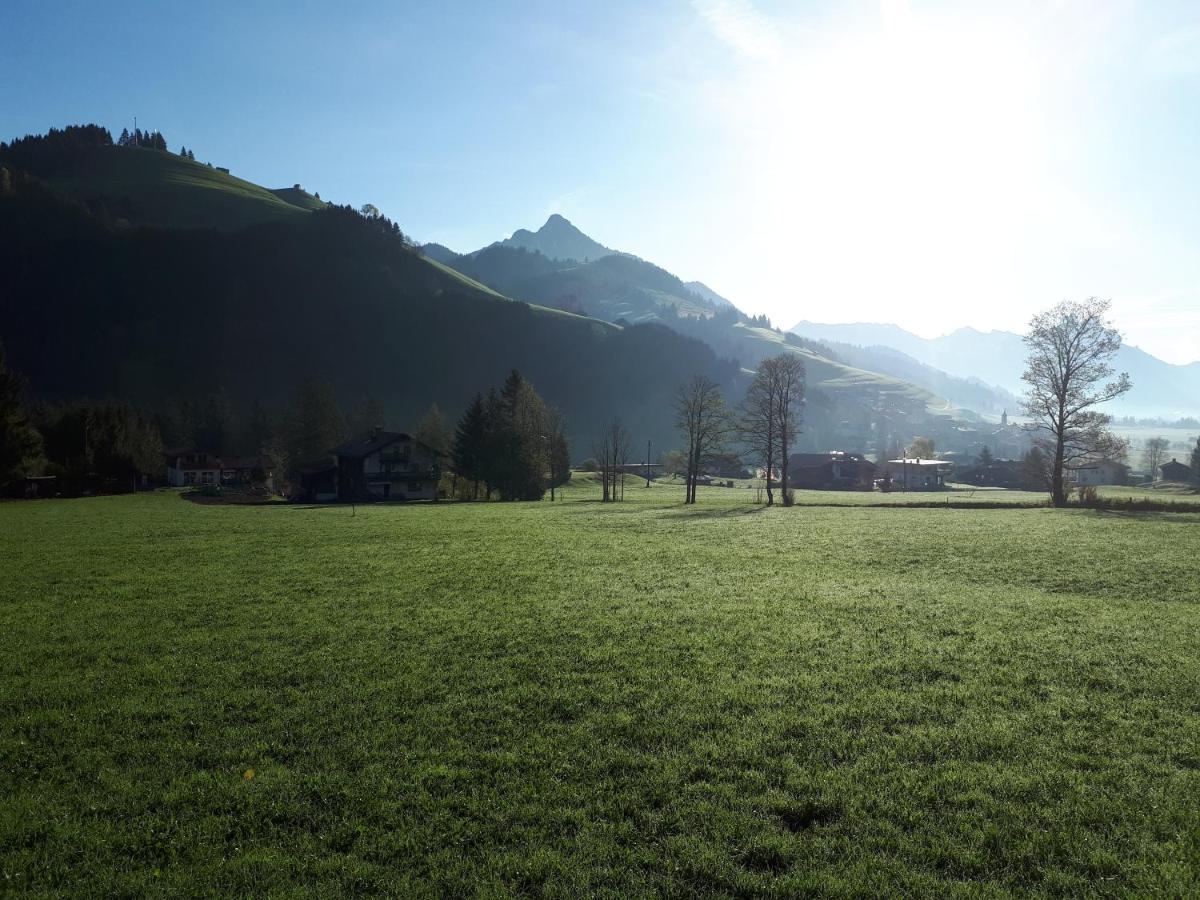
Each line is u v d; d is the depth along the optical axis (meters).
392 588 25.39
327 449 126.12
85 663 16.47
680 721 12.44
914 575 27.62
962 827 8.84
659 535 43.12
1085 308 62.56
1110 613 20.28
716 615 20.58
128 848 8.78
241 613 21.47
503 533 44.62
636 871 8.16
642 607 21.78
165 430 167.50
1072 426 64.12
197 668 15.95
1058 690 13.67
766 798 9.65
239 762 11.11
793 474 155.00
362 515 62.06
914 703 13.09
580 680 14.75
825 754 11.02
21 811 9.62
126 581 27.19
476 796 9.88
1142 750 10.95
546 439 106.81
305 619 20.61
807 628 18.94
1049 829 8.77
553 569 29.48
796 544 37.81
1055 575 26.83
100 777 10.60
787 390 76.44
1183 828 8.67
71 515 62.34
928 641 17.45
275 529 48.12
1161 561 29.23
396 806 9.62
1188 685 13.76
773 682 14.40
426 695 14.00
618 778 10.35
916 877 7.87
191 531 46.91
